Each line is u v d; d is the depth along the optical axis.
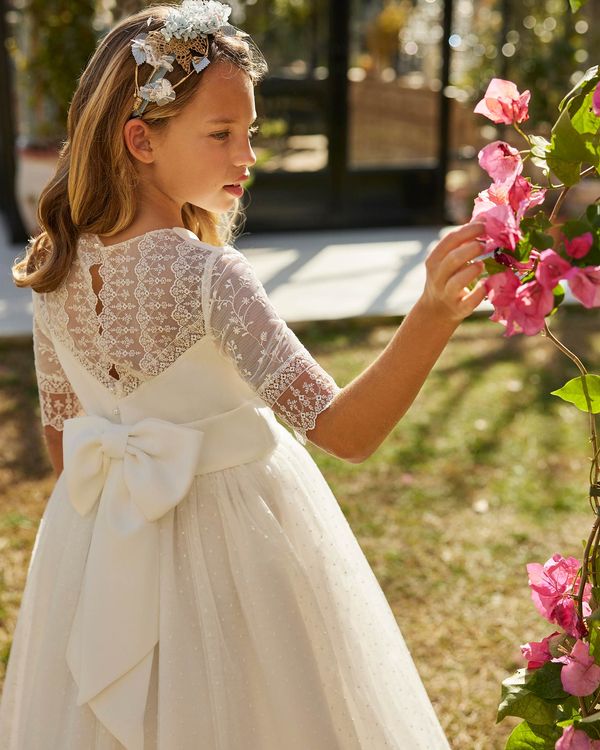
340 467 4.26
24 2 7.04
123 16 4.16
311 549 1.70
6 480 4.13
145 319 1.54
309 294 6.57
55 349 1.79
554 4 8.55
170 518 1.62
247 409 1.65
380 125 8.48
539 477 4.18
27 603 1.82
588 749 1.37
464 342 5.96
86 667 1.59
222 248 1.52
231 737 1.56
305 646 1.62
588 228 1.18
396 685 1.79
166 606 1.59
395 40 8.27
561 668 1.45
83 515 1.70
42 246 1.76
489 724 2.64
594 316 6.42
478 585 3.35
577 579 1.51
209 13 1.52
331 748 1.60
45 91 7.05
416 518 3.82
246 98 1.54
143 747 1.58
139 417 1.62
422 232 8.66
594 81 1.29
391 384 1.35
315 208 8.58
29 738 1.66
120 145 1.55
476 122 9.00
